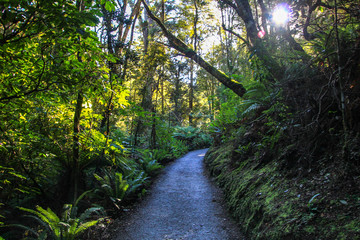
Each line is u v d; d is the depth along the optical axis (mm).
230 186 5293
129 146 8539
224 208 4750
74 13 2191
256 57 5469
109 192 5324
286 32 5020
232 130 9008
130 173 6777
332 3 4375
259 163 4801
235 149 6621
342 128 3133
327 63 3746
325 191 2613
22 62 2615
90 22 2340
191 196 5859
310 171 3191
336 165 2832
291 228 2463
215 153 9203
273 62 5227
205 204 5172
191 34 14922
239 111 8938
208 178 7613
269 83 5605
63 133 4477
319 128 3406
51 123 4398
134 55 8516
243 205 3979
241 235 3486
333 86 3111
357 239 1790
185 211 4875
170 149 13453
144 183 6914
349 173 2512
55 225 3512
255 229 3172
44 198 4992
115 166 6734
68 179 5250
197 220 4352
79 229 3586
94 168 6223
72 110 5168
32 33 2213
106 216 4641
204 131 21219
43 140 4062
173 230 4035
